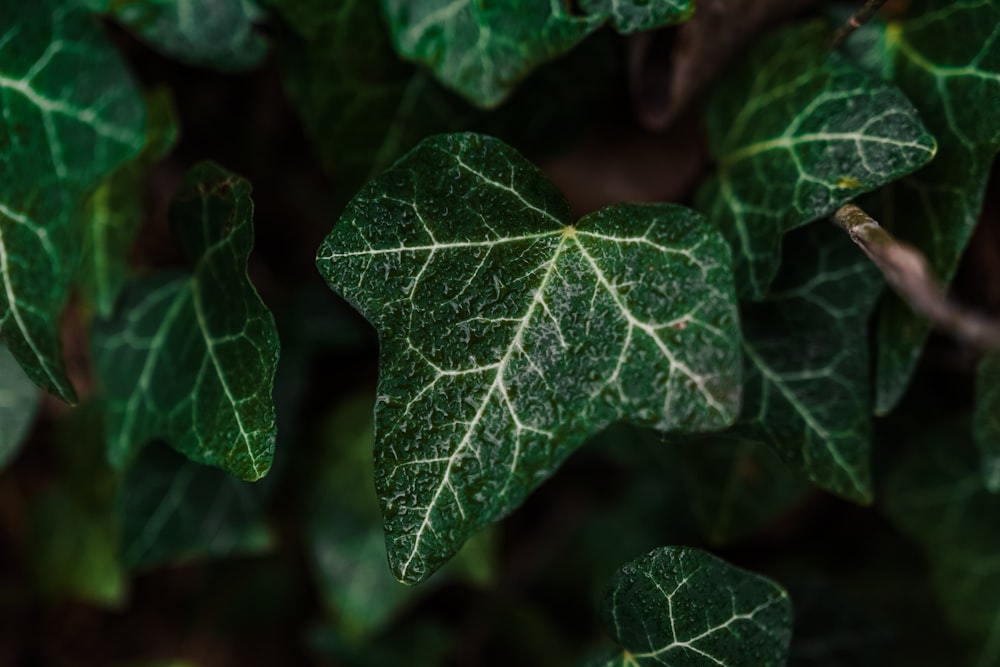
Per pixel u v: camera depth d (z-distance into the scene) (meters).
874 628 0.23
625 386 0.19
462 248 0.19
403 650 0.27
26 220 0.20
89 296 0.22
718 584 0.19
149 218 0.26
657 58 0.22
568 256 0.19
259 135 0.26
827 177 0.20
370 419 0.25
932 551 0.24
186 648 0.29
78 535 0.27
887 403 0.20
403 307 0.18
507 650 0.28
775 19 0.21
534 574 0.28
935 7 0.20
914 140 0.19
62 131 0.21
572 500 0.28
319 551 0.25
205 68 0.25
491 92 0.20
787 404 0.21
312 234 0.27
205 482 0.24
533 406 0.19
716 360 0.19
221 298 0.20
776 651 0.19
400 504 0.18
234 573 0.28
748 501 0.23
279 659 0.29
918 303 0.19
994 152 0.19
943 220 0.20
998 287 0.23
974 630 0.24
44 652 0.29
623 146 0.24
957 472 0.24
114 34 0.24
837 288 0.20
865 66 0.21
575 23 0.20
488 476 0.19
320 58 0.22
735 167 0.21
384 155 0.22
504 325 0.19
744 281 0.20
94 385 0.25
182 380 0.21
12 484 0.28
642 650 0.20
